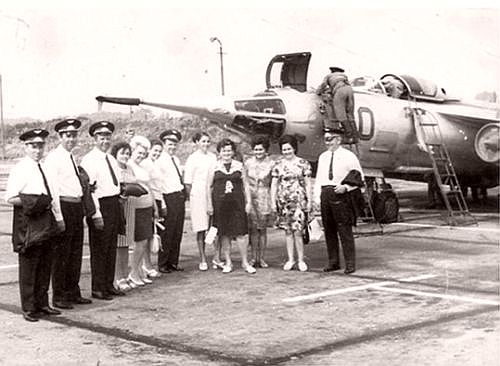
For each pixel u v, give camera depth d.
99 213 7.84
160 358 5.68
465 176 18.88
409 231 13.96
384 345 5.88
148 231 8.73
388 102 15.70
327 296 8.02
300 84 14.14
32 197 6.82
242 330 6.55
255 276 9.43
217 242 10.15
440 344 5.84
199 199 9.86
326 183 9.51
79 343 6.20
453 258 10.62
